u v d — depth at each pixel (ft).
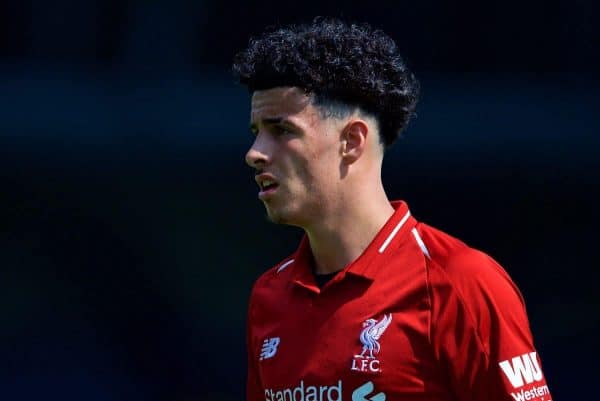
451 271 31.91
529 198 91.61
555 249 91.35
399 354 31.68
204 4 101.96
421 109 94.32
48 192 94.99
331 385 32.40
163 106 97.19
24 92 96.84
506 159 91.91
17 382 93.15
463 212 91.91
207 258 94.84
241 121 96.17
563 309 91.25
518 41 99.81
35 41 103.76
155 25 102.89
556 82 97.19
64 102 96.63
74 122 95.76
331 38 32.89
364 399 31.89
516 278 91.71
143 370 94.32
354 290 32.91
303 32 33.22
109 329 94.58
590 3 98.99
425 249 32.96
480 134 92.84
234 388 93.86
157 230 95.04
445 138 92.89
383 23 100.42
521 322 31.78
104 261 94.99
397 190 92.17
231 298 94.63
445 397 31.55
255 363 35.76
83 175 95.20
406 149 92.43
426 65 100.32
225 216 94.73
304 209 33.19
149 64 101.86
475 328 31.12
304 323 33.55
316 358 32.83
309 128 32.76
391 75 33.55
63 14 104.06
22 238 94.63
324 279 34.24
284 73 32.58
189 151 95.04
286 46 32.71
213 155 95.04
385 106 33.53
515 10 99.91
